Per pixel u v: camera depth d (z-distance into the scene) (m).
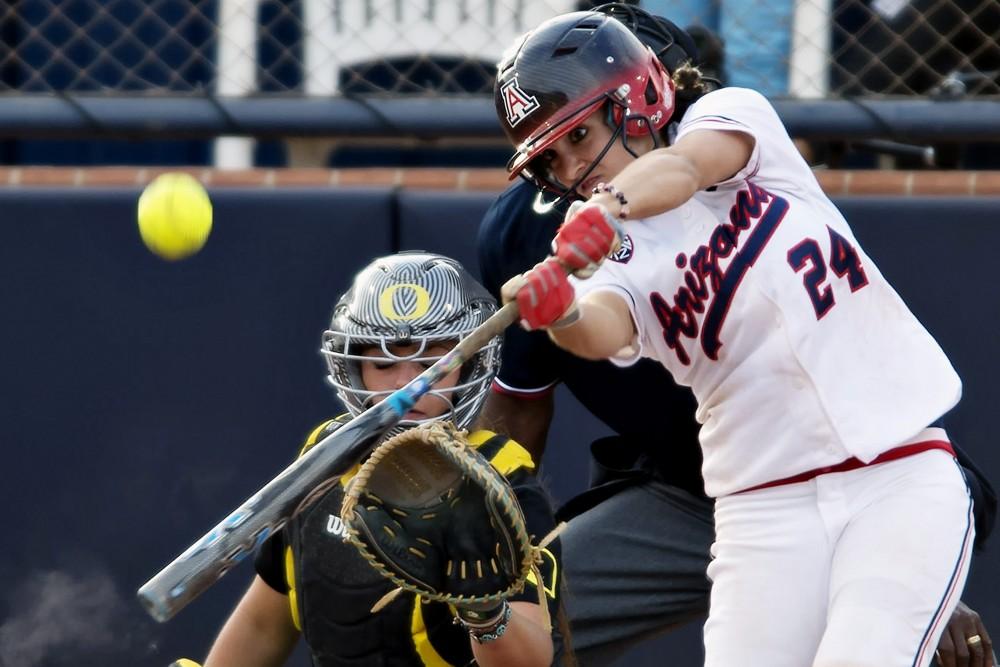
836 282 8.80
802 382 8.67
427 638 8.69
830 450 8.63
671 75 10.70
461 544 7.79
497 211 11.62
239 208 13.53
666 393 10.92
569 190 9.27
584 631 11.66
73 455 13.77
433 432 7.69
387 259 9.52
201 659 13.70
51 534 13.79
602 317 8.48
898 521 8.50
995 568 13.12
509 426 11.83
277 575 9.23
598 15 9.26
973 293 13.08
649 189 8.02
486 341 7.92
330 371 9.43
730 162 8.62
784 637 8.68
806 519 8.73
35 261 13.68
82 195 13.60
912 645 8.27
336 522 8.80
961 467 10.09
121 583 13.77
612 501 11.84
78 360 13.72
